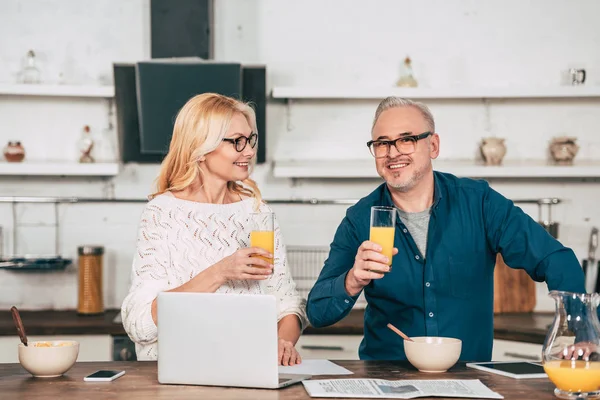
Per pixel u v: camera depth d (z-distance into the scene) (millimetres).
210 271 2129
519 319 3873
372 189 4250
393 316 2473
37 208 4172
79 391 1840
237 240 2471
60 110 4180
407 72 4105
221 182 2494
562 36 4289
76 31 4172
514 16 4285
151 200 2469
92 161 4043
